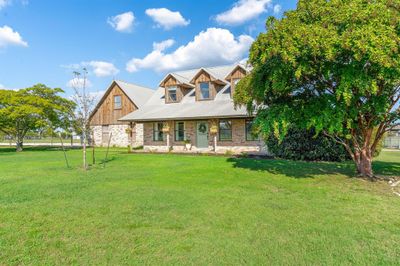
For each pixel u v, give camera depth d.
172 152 18.33
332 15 6.82
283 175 8.72
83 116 12.27
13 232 4.09
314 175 8.66
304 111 8.04
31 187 7.14
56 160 14.23
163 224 4.39
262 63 8.02
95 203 5.59
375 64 6.25
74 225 4.37
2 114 21.33
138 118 19.30
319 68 7.25
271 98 9.31
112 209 5.18
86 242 3.75
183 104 20.52
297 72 6.81
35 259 3.29
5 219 4.65
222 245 3.62
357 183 7.41
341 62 6.89
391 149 22.61
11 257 3.33
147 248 3.56
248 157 15.00
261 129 8.59
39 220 4.60
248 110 10.13
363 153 8.39
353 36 6.04
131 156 16.05
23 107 21.73
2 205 5.46
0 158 15.51
